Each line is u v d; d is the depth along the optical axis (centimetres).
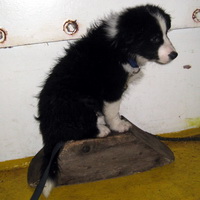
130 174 50
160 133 64
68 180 47
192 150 58
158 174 50
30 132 57
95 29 47
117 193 45
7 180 54
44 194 42
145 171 51
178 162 53
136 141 47
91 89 45
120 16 45
